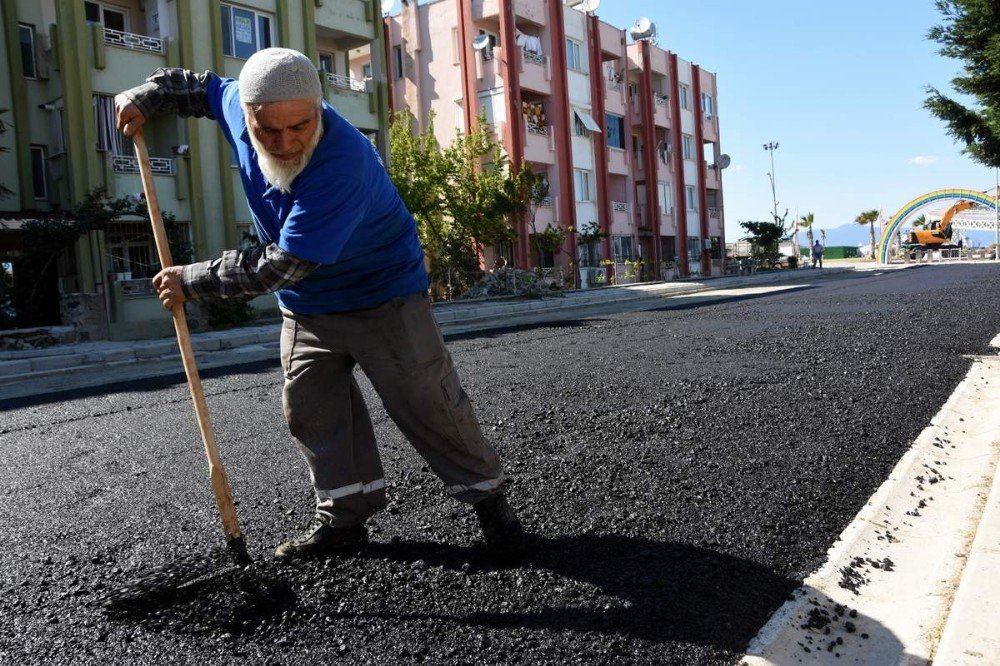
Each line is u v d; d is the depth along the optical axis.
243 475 4.16
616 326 11.26
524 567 2.77
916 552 2.97
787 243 66.50
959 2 15.20
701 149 46.84
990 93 15.86
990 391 5.72
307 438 2.88
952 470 3.93
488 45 31.83
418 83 33.72
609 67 38.44
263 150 2.30
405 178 26.94
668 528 3.11
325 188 2.30
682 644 2.25
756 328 9.93
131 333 17.33
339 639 2.32
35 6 19.23
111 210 17.06
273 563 2.84
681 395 5.68
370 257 2.63
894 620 2.44
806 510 3.31
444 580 2.68
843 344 7.92
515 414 5.28
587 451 4.27
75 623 2.50
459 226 27.97
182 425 5.60
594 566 2.76
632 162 39.75
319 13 23.34
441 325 16.67
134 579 2.60
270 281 2.35
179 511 3.60
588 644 2.25
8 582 2.86
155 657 2.27
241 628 2.40
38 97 19.30
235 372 8.48
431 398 2.70
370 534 3.13
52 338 15.39
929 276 23.42
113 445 5.08
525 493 3.57
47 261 16.69
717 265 49.28
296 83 2.17
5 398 8.38
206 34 20.77
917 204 51.06
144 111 2.79
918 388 5.67
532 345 9.34
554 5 34.09
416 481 3.82
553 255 34.34
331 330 2.74
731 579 2.66
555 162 33.78
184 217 20.22
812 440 4.38
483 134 28.36
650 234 41.16
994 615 2.30
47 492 4.04
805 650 2.23
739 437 4.47
